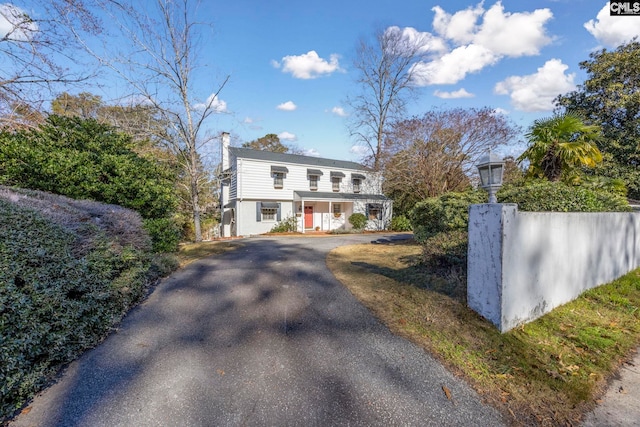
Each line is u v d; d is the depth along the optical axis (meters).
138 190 7.23
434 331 3.04
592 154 6.30
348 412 1.95
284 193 18.16
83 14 7.52
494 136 14.89
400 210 21.42
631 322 3.29
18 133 6.31
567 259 3.72
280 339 3.00
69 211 3.96
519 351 2.61
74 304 2.68
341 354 2.70
